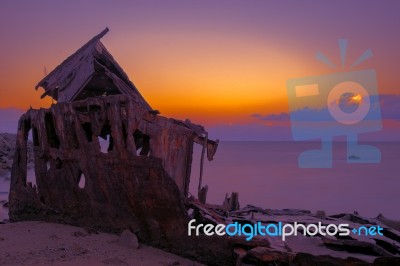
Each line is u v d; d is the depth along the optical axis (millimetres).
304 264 6211
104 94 13055
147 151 11734
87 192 9641
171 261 7527
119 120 8727
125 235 8500
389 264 5633
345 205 24719
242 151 125625
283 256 6688
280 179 39719
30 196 11406
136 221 8672
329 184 35594
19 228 10172
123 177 8734
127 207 8773
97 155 9258
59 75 12914
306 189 31953
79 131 9688
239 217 10305
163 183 8070
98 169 9258
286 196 28078
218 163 65312
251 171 49438
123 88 10406
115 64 11672
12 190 12125
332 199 26969
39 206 11070
